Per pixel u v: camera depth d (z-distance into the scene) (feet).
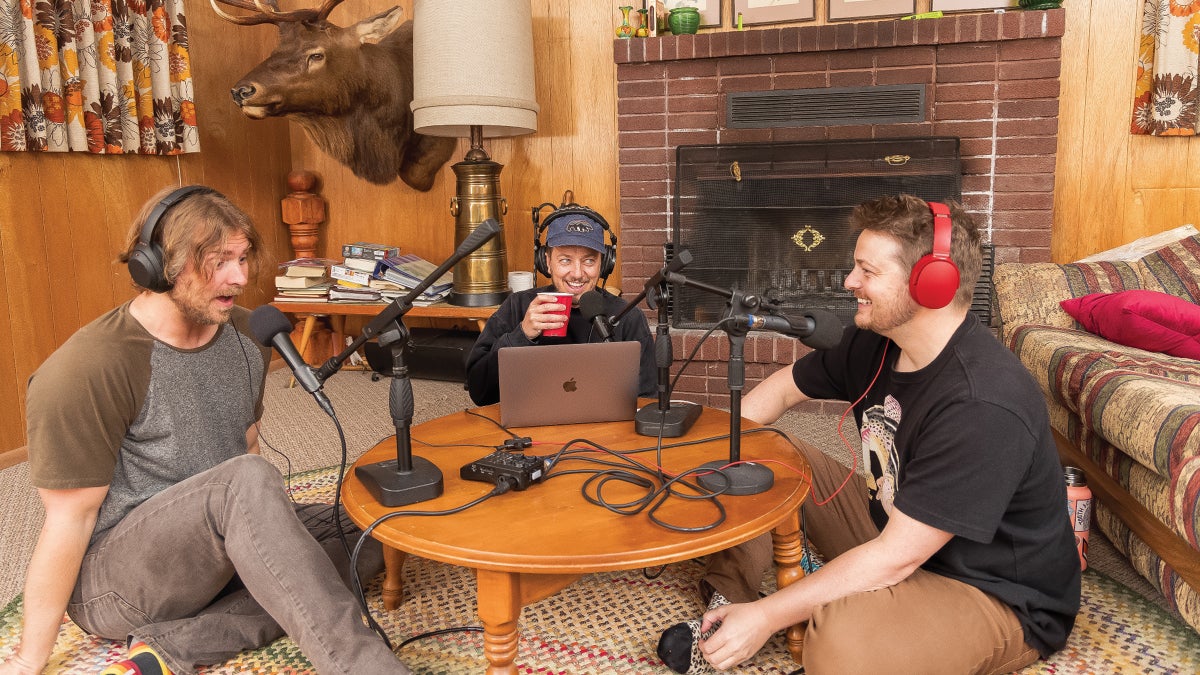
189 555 4.60
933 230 4.21
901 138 10.34
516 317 6.66
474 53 10.45
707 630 4.71
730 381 4.55
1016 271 9.40
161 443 4.88
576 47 12.14
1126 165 10.44
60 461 4.37
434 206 13.34
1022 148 10.05
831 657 4.19
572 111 12.33
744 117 10.87
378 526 4.06
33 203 9.73
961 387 4.21
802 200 10.61
